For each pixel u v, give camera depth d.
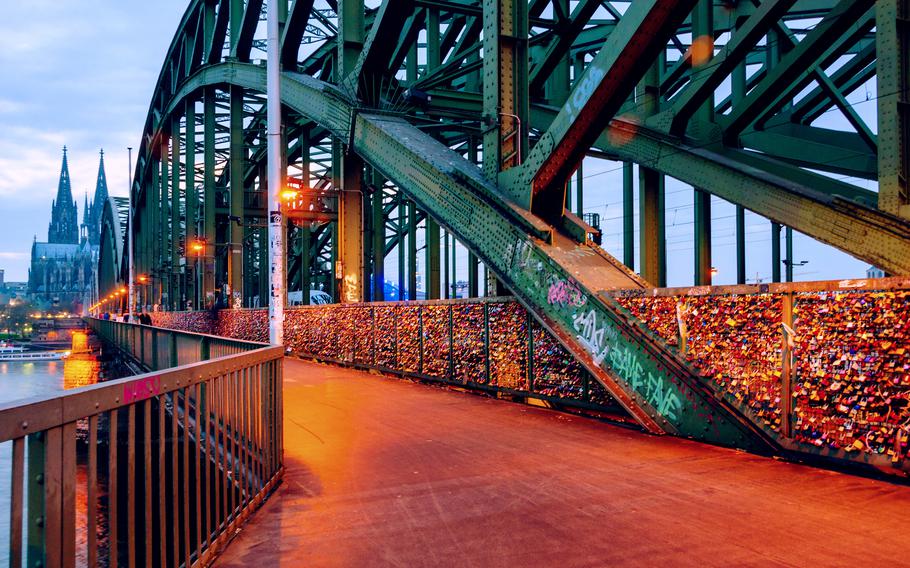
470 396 11.69
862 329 5.55
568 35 17.78
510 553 3.98
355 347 17.56
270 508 5.02
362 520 4.68
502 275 10.68
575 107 9.31
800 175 16.08
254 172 46.53
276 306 12.29
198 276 41.75
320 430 8.33
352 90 16.50
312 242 50.91
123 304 97.38
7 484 2.04
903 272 12.02
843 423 5.69
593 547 4.05
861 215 12.99
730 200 16.91
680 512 4.72
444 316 13.06
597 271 9.13
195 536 3.76
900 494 5.09
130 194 68.94
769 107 19.92
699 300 7.13
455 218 12.02
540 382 10.20
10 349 156.12
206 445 3.88
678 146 18.33
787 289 6.19
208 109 39.62
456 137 34.97
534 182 10.30
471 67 18.72
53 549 2.20
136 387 2.86
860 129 16.62
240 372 4.74
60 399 2.25
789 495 5.11
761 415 6.43
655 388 7.76
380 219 34.81
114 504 2.66
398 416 9.43
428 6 16.14
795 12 20.73
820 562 3.73
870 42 19.27
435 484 5.65
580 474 5.90
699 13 17.91
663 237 20.83
